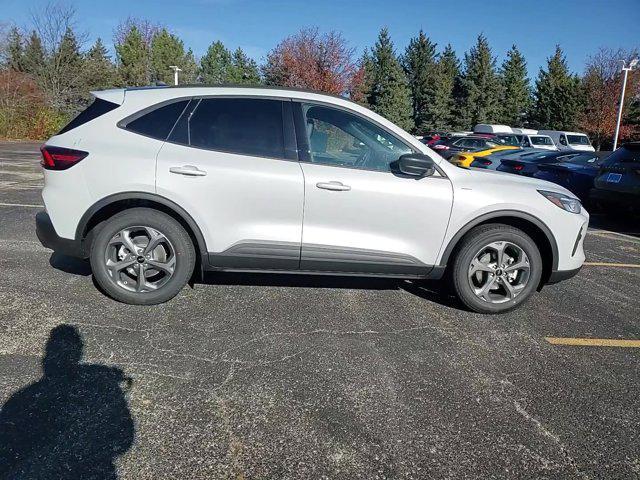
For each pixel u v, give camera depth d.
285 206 3.88
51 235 3.92
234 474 2.26
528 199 4.12
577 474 2.37
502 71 53.75
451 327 3.98
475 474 2.34
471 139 19.80
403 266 4.09
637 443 2.62
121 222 3.89
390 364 3.32
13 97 26.59
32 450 2.33
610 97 36.09
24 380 2.89
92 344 3.37
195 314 3.95
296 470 2.30
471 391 3.04
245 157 3.88
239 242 3.91
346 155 4.00
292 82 31.94
